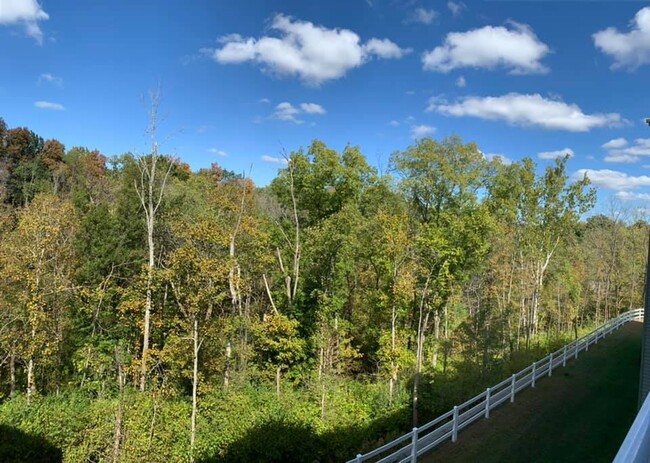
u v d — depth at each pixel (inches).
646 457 65.8
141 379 805.2
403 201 1445.6
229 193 1258.6
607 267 1784.0
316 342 1049.5
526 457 527.8
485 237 1197.7
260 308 1270.9
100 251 1133.7
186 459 658.8
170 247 1235.2
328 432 804.0
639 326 1451.8
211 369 872.3
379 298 1129.4
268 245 1215.6
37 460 634.8
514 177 1370.6
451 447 550.3
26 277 812.6
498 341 994.1
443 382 945.5
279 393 941.8
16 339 795.4
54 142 2368.4
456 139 1306.6
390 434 788.6
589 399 733.9
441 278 1039.6
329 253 1149.7
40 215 925.2
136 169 1301.7
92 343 1005.8
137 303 892.0
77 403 780.6
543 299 1598.2
